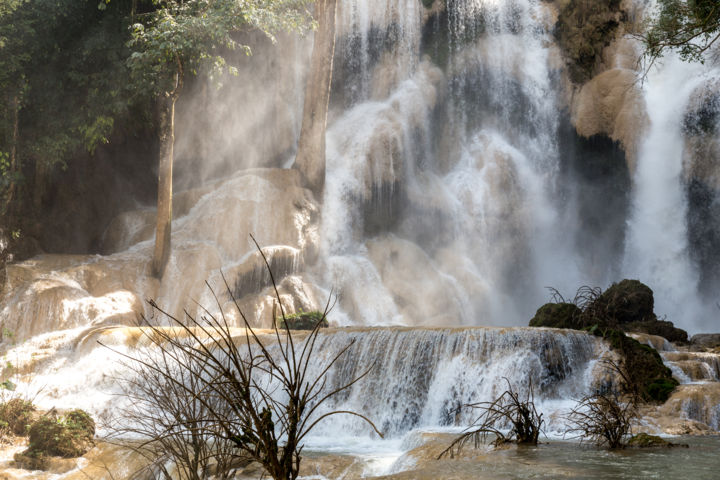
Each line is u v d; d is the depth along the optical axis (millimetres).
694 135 30578
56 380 15281
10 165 21141
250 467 6867
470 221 28938
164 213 20828
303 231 23375
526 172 31156
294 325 18969
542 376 13117
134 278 20312
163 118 21062
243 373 4809
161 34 19703
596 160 33000
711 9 12062
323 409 13875
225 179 24438
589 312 16703
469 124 31469
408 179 28156
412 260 26016
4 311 17703
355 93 30266
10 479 8938
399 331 14492
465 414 13008
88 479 8844
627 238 31703
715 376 14117
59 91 22031
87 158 24609
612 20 33344
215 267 21344
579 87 33594
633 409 11867
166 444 6504
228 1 20656
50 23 21234
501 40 33562
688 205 30281
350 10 30734
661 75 32562
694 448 8609
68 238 23422
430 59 31609
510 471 6629
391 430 13539
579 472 6566
